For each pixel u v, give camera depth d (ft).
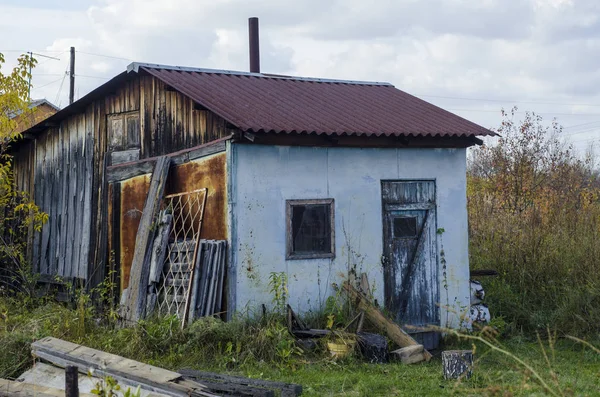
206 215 34.99
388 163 38.27
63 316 34.47
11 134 43.88
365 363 30.89
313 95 42.52
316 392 25.79
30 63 42.50
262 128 32.24
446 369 28.04
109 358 25.39
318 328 34.58
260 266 34.09
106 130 43.27
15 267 48.34
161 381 23.11
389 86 49.80
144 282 35.22
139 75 40.75
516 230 50.31
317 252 35.99
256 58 53.01
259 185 34.24
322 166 36.19
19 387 24.43
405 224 38.78
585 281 43.14
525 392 23.26
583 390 25.81
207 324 31.14
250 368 29.22
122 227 39.32
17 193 50.19
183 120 37.60
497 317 41.24
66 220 45.73
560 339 38.40
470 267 48.52
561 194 68.49
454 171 40.42
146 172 38.14
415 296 38.58
